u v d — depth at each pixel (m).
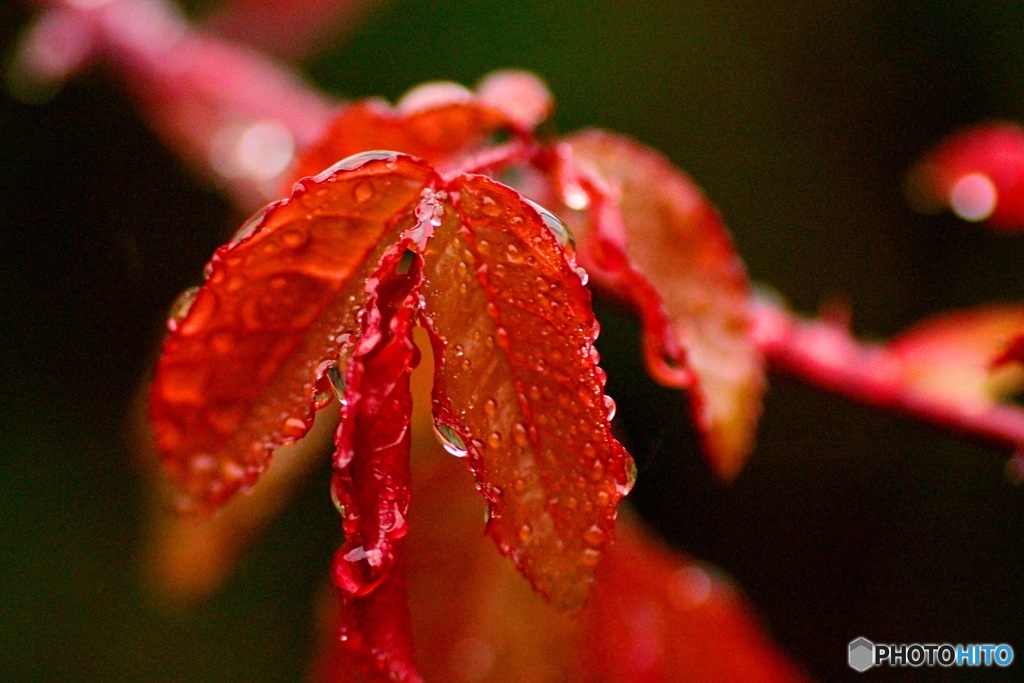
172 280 0.64
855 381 0.26
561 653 0.27
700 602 0.27
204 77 0.36
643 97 0.65
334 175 0.21
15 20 0.58
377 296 0.21
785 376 0.26
